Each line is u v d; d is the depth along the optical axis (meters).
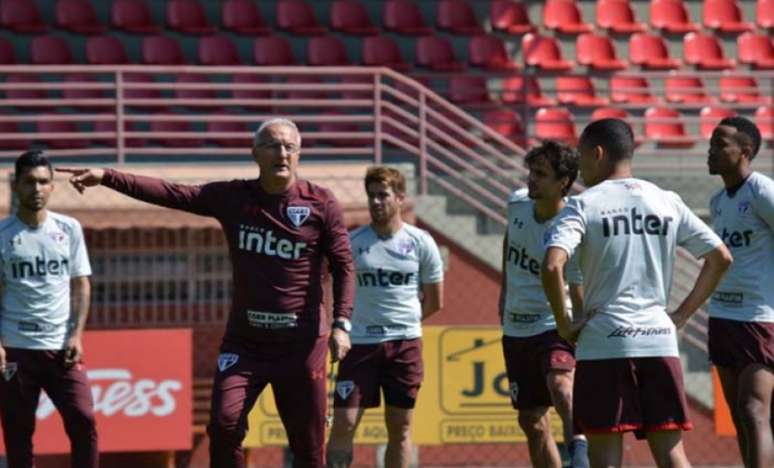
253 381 28.84
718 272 26.45
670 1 73.94
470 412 46.75
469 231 51.50
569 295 32.69
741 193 32.06
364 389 36.28
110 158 62.44
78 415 36.50
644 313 25.92
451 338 46.81
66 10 67.88
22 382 36.28
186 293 48.75
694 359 50.56
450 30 70.50
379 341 36.34
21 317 36.16
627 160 26.53
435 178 52.31
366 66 68.56
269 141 28.38
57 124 63.50
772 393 32.94
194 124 63.94
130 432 45.91
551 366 33.25
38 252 36.22
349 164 51.22
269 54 68.00
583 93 69.56
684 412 25.88
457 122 64.81
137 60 67.81
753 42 73.56
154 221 48.28
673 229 26.17
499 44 70.00
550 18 72.12
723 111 69.88
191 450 48.22
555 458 34.81
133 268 48.56
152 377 46.12
